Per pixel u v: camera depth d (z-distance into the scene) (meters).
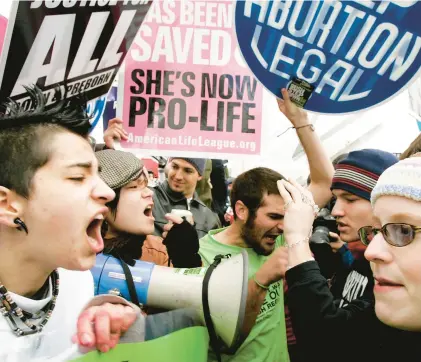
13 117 0.84
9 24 1.13
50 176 0.81
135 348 0.79
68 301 0.95
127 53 1.50
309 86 1.45
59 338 0.79
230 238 1.64
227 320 0.91
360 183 1.40
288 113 1.50
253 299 1.22
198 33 1.51
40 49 1.18
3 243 0.85
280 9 1.40
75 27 1.21
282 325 1.57
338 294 1.68
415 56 1.40
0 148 0.83
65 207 0.81
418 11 1.37
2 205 0.82
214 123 1.54
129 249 1.32
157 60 1.52
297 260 1.12
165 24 1.51
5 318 0.84
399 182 0.79
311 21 1.41
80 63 1.26
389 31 1.39
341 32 1.41
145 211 1.36
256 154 1.55
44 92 1.22
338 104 1.45
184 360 0.84
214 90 1.53
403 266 0.79
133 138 1.53
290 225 1.16
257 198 1.54
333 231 1.82
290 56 1.43
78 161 0.83
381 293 0.82
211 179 2.15
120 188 1.29
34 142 0.82
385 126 1.72
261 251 1.58
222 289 0.91
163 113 1.53
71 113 0.88
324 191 1.59
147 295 0.96
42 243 0.83
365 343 1.01
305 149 1.56
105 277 1.00
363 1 1.38
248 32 1.42
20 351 0.74
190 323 0.90
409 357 0.91
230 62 1.53
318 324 1.05
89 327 0.74
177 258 1.44
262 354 1.47
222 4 1.51
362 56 1.42
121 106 1.52
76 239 0.83
